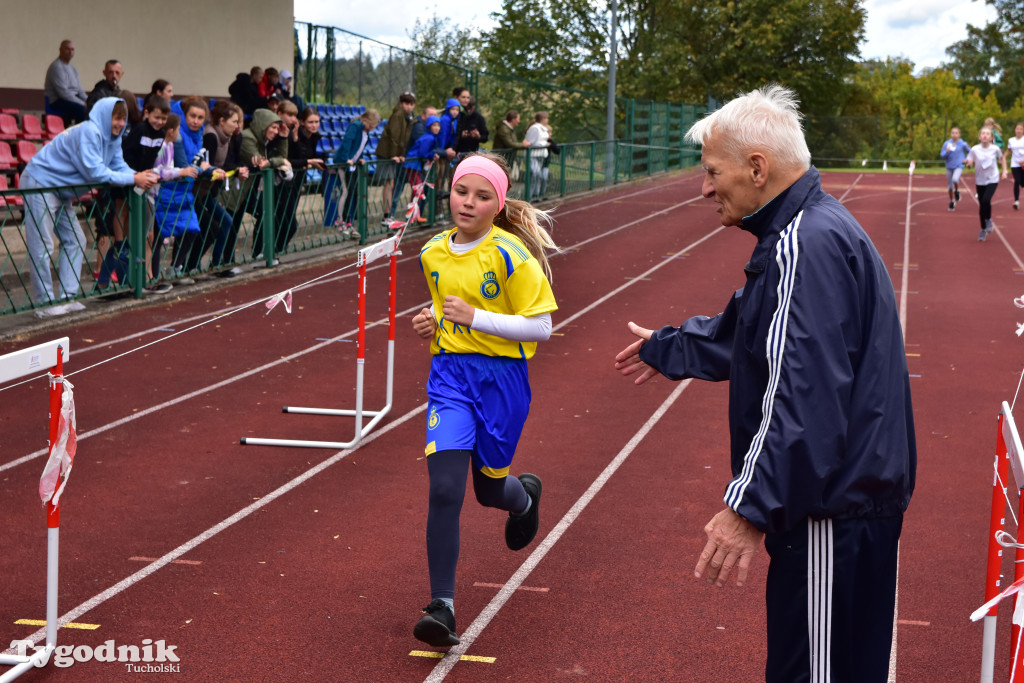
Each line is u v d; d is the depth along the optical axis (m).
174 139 9.84
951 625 3.87
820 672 2.33
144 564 4.30
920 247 16.38
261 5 19.28
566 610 3.96
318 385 7.37
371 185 14.80
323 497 5.16
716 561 2.31
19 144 12.09
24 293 9.54
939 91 51.19
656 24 48.12
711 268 13.87
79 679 3.36
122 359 7.89
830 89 49.75
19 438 5.95
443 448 3.55
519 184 20.66
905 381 2.38
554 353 8.69
